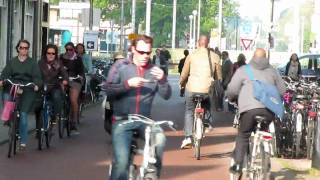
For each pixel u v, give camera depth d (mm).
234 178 10531
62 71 14266
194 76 13414
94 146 14438
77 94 16391
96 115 22047
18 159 12422
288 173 11375
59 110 14344
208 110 13570
